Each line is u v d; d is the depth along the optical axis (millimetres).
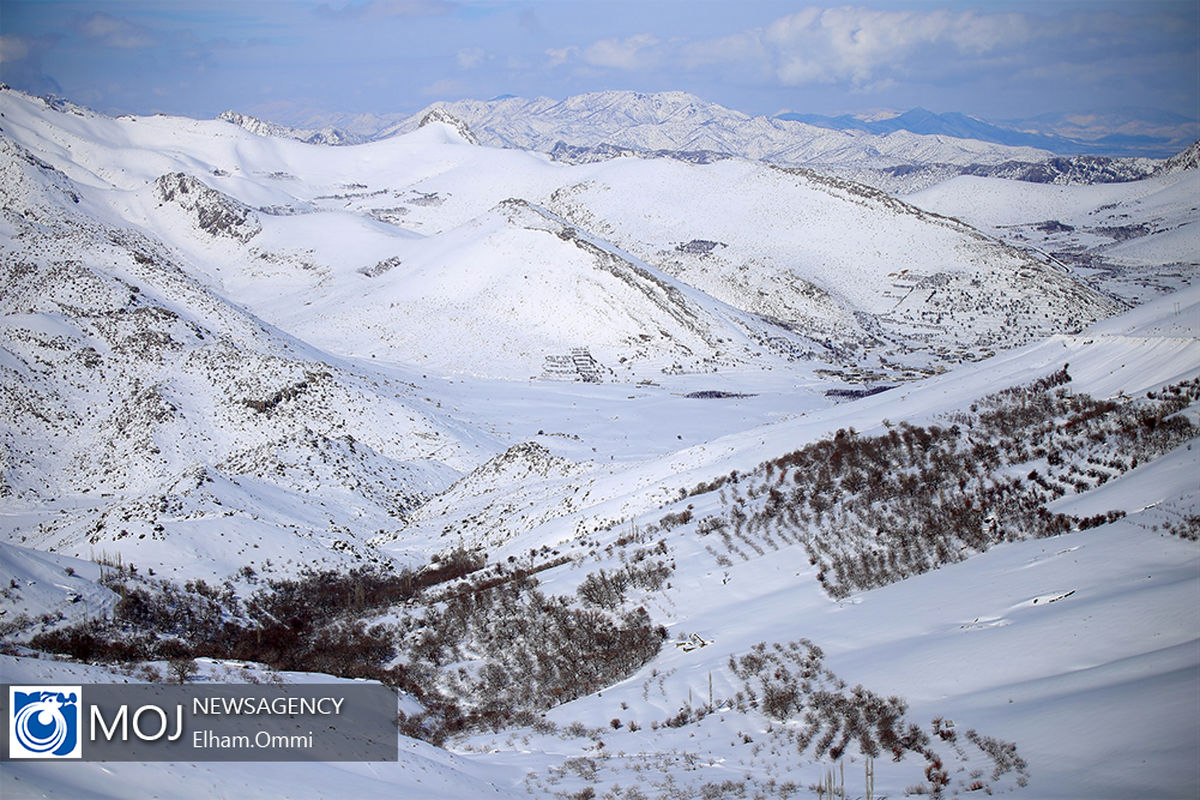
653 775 42438
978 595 55625
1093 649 44562
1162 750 33312
